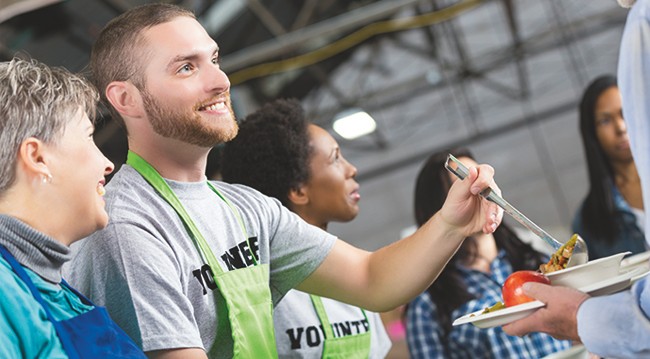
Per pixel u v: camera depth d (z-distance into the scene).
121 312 1.39
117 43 1.54
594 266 1.34
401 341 6.02
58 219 1.28
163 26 1.52
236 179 2.24
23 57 1.39
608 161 2.78
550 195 14.73
